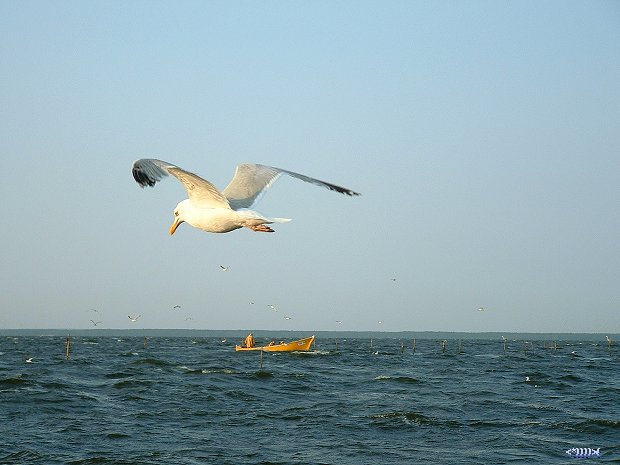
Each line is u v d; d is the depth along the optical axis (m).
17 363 57.62
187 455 22.20
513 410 30.30
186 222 12.84
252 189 12.77
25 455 21.97
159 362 57.44
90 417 28.19
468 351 92.81
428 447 23.41
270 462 21.47
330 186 11.08
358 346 112.62
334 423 27.08
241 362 59.38
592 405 32.03
